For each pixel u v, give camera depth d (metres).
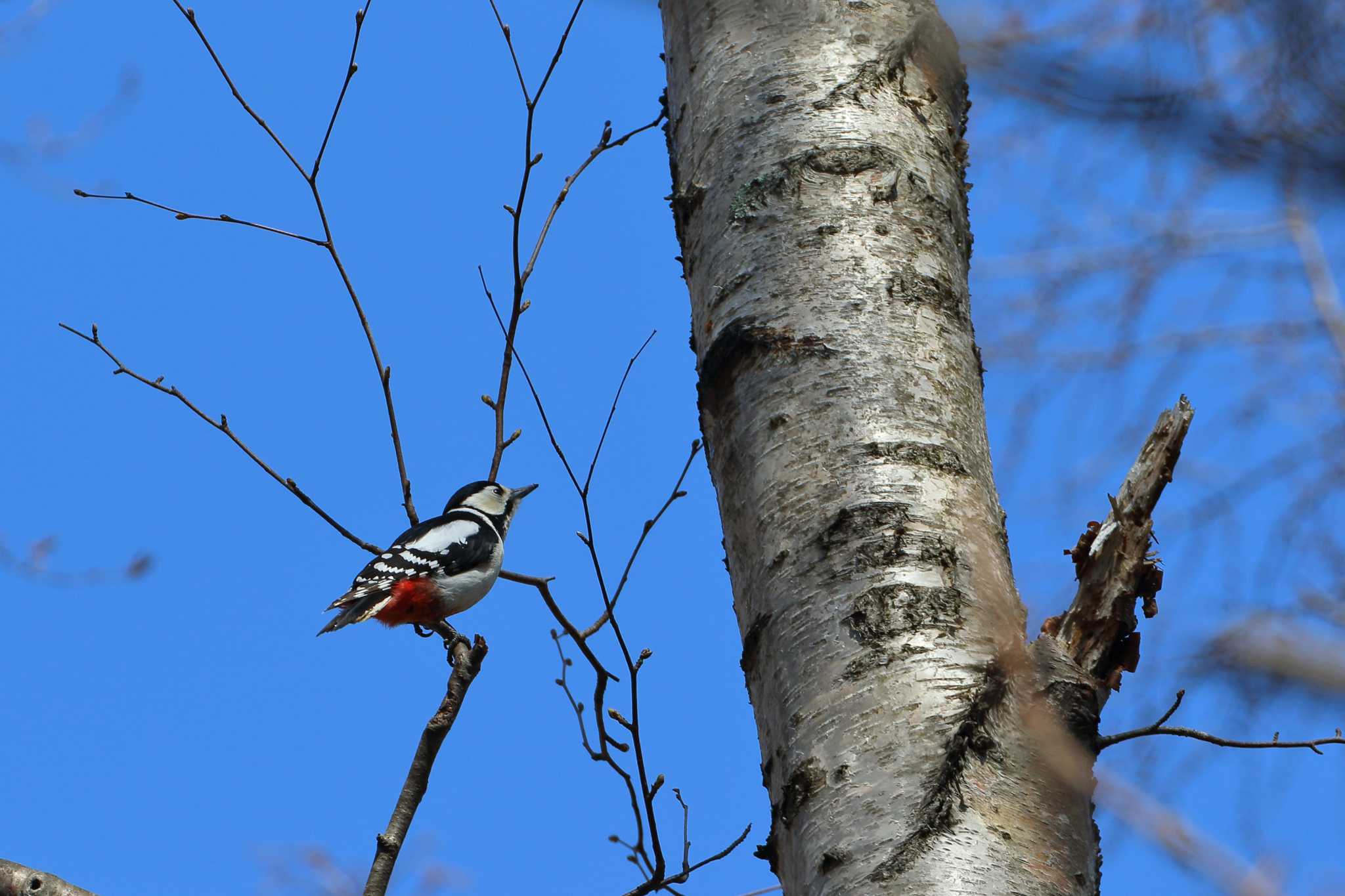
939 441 7.04
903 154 7.98
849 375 7.18
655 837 9.62
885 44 8.34
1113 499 7.86
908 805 5.95
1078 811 6.09
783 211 7.76
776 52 8.32
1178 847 5.70
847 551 6.67
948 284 7.66
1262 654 4.38
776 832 6.46
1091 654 7.44
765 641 6.76
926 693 6.21
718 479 7.50
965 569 6.62
